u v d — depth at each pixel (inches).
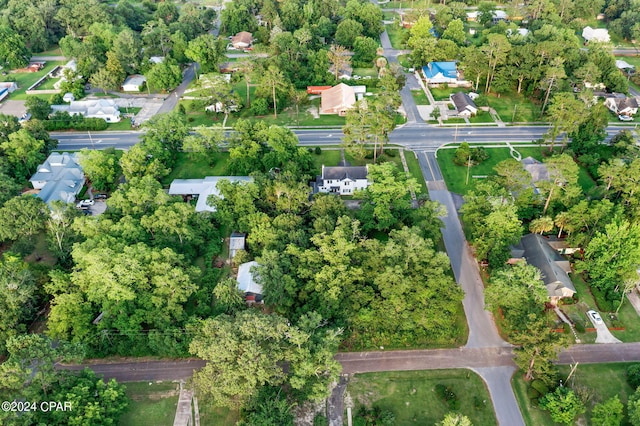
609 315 3609.7
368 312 3368.6
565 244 4089.6
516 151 5536.4
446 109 6441.9
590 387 3142.2
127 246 3649.1
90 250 3617.1
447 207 4704.7
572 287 3698.3
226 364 2827.3
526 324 3107.8
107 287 3383.4
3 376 2650.1
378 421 2965.1
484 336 3491.6
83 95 6865.2
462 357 3353.8
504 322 3511.3
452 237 4365.2
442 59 7273.6
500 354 3368.6
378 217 4121.6
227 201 4370.1
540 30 7785.4
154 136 5246.1
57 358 2864.2
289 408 2896.2
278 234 3934.5
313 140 5841.5
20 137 5017.2
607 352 3368.6
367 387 3179.1
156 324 3344.0
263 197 4473.4
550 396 2957.7
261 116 6358.3
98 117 6156.5
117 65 6909.5
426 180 5098.4
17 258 3629.4
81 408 2736.2
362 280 3501.5
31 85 7209.6
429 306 3341.5
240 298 3472.0
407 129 6013.8
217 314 3526.1
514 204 4212.6
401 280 3366.1
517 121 6136.8
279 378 2906.0
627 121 6092.5
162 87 6820.9
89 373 2974.9
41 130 5369.1
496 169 4195.4
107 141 5836.6
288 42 7327.8
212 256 4094.5
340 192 4874.5
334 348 3065.9
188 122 6240.2
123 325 3316.9
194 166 5339.6
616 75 6525.6
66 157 5187.0
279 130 5017.2
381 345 3427.7
